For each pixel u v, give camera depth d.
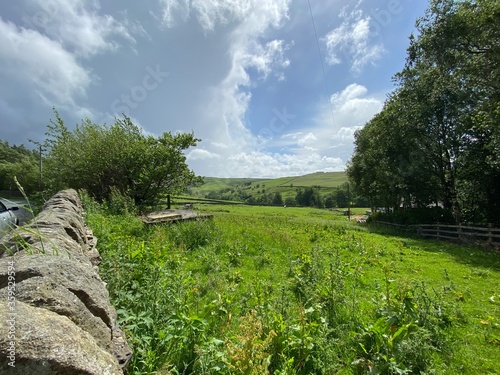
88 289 2.06
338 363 3.69
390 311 4.54
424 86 21.23
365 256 10.73
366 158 31.89
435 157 23.05
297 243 11.58
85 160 17.80
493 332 4.94
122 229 9.73
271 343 3.46
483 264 10.34
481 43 15.83
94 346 1.47
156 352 2.90
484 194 22.44
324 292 5.52
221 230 11.93
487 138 18.64
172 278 5.18
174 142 19.89
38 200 16.67
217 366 2.78
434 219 23.47
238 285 6.28
